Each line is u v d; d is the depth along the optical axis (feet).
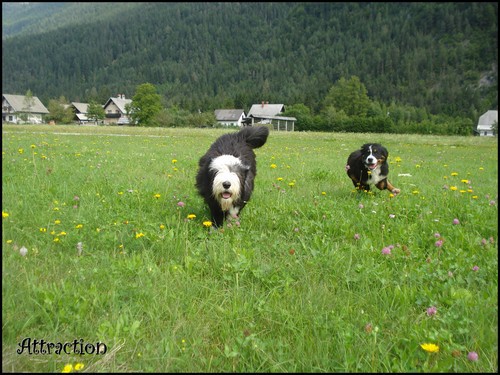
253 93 421.59
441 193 24.17
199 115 269.03
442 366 8.31
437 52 441.68
